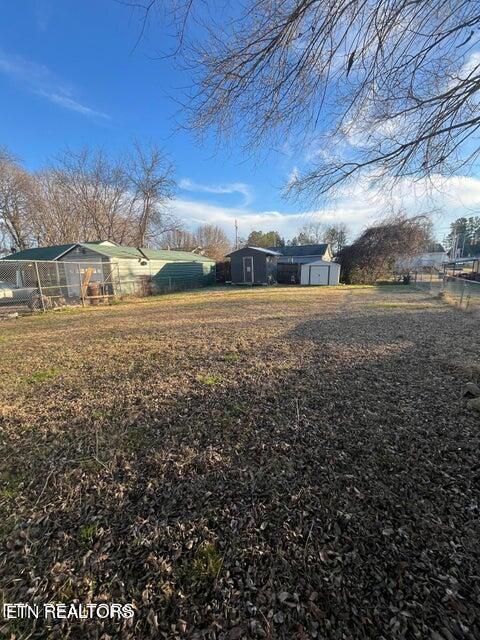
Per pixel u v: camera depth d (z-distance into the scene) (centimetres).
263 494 187
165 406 306
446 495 181
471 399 294
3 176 2081
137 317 908
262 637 114
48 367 446
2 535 163
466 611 120
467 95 213
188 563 144
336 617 120
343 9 176
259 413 285
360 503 177
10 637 117
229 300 1297
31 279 1669
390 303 1117
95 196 2309
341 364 420
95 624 120
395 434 245
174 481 201
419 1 172
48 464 222
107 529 165
